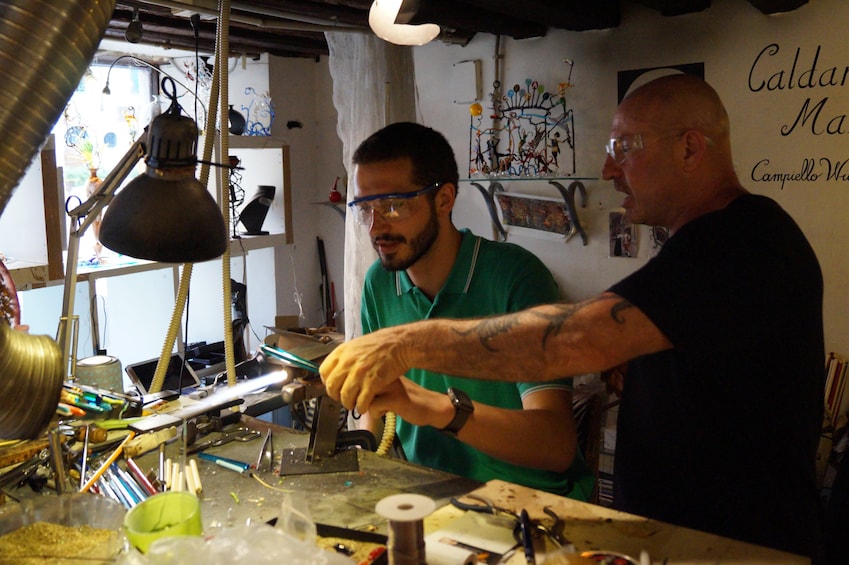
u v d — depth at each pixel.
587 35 3.06
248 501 1.26
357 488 1.30
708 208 1.28
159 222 1.13
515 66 3.27
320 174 4.06
